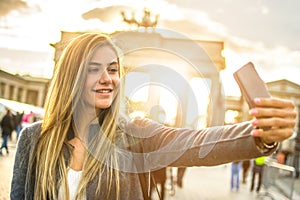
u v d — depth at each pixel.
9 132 12.33
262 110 0.95
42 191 1.48
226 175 13.90
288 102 0.95
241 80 0.99
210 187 10.00
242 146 1.15
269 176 9.16
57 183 1.46
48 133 1.51
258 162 10.27
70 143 1.49
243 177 12.48
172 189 7.78
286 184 8.09
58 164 1.48
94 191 1.41
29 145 1.54
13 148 13.57
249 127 1.18
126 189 1.42
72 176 1.47
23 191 1.55
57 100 1.50
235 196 9.06
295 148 17.89
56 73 1.52
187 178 11.17
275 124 0.95
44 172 1.47
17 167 1.55
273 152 1.13
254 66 1.01
